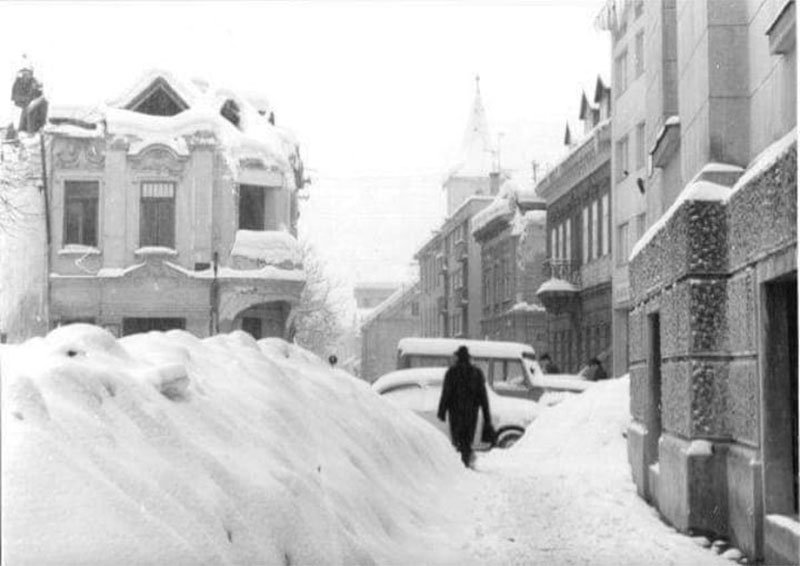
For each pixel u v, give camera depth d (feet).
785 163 24.89
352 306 310.04
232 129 134.62
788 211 24.63
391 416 42.19
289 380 29.89
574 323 148.15
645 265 41.55
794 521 25.46
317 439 27.71
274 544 17.90
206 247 132.16
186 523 14.92
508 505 38.06
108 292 131.44
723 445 30.96
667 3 44.50
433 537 28.81
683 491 31.55
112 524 13.23
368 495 26.96
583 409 63.82
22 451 13.44
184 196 132.57
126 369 20.26
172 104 138.21
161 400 19.42
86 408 16.14
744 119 32.40
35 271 131.54
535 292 183.52
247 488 18.35
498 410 70.74
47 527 12.66
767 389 27.12
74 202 133.18
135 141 132.67
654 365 40.83
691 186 32.22
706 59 32.89
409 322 289.12
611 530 32.71
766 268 26.73
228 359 28.02
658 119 45.55
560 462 55.83
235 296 131.85
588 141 136.15
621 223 123.44
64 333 20.58
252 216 137.08
